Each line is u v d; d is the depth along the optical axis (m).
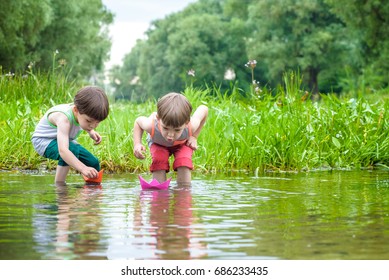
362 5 46.50
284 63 68.75
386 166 8.77
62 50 47.72
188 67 84.56
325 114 9.83
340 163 8.72
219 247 3.20
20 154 8.11
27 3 37.59
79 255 3.05
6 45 36.38
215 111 10.04
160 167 6.34
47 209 4.38
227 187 5.88
